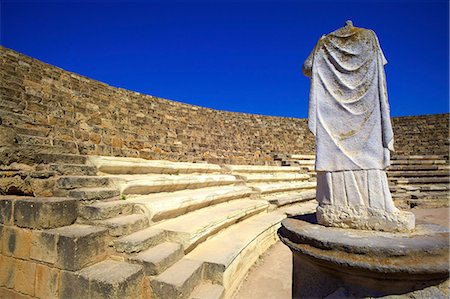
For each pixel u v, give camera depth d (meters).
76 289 3.20
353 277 2.79
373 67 3.49
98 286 3.08
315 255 2.90
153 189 5.72
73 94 10.77
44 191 4.25
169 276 3.52
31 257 3.52
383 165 3.33
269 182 11.70
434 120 21.92
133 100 13.94
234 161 12.89
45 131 7.10
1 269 3.72
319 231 3.28
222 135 18.12
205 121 18.22
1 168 4.32
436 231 3.23
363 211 3.35
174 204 5.15
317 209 3.71
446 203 11.48
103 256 3.65
